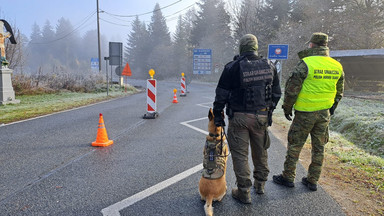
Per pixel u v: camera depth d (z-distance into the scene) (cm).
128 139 604
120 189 347
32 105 1138
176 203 312
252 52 303
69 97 1476
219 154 295
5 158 467
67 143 566
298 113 329
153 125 761
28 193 334
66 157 475
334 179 377
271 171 412
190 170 415
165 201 316
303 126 326
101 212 291
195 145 557
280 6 3186
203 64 3148
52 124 761
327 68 313
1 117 856
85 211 293
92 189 347
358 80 1789
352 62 1667
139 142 579
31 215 284
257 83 289
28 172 403
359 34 2411
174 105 1240
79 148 532
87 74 2033
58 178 382
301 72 311
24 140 586
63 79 1805
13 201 313
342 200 317
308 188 350
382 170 404
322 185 358
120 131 684
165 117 898
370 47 2464
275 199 321
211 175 281
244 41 304
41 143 564
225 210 296
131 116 908
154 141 588
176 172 407
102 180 376
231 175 398
